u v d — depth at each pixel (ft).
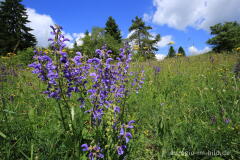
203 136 8.28
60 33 6.88
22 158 7.22
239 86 13.92
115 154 7.11
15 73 19.77
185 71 22.99
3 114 9.18
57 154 7.14
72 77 7.22
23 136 8.09
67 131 7.50
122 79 9.58
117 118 7.56
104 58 7.57
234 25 88.38
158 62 28.45
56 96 7.13
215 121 8.96
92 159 6.25
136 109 12.31
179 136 8.68
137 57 17.93
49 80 7.20
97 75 7.30
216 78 17.43
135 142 8.29
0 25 124.88
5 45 104.32
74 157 6.64
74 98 11.10
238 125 8.06
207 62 28.32
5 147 7.13
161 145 8.49
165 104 11.93
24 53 41.47
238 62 18.39
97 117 7.14
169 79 19.43
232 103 10.89
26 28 134.82
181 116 10.80
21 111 10.77
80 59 8.00
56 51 6.69
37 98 13.08
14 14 138.00
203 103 11.46
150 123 10.64
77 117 8.43
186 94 14.29
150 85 17.57
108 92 7.84
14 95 13.21
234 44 82.94
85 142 7.93
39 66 7.06
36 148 7.48
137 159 7.70
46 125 9.03
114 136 7.32
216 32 90.48
